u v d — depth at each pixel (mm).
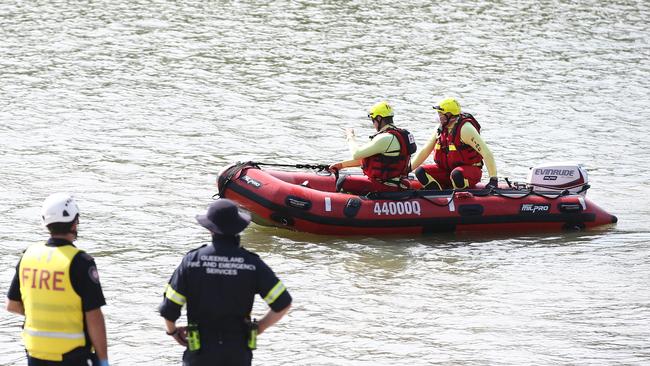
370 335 25234
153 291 28250
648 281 29641
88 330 17219
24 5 76750
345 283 29281
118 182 39781
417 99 55656
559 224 35281
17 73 58031
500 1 83812
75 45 65375
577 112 53656
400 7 80500
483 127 50438
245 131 48719
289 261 31375
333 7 79812
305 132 48875
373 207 34219
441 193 35094
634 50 68688
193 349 17328
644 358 23703
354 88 57531
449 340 24906
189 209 36531
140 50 64750
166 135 47438
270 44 67500
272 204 34156
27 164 41781
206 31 70562
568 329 25656
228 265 17328
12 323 25641
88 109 51469
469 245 33438
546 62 64938
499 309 27156
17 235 32969
